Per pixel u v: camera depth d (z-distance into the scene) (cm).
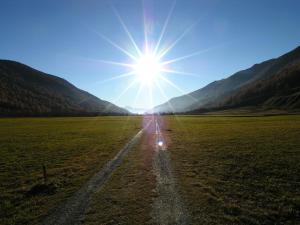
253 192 1888
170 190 1959
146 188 2019
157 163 2866
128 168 2669
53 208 1681
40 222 1500
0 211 1659
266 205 1655
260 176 2258
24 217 1565
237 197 1798
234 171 2431
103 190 1995
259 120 9962
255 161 2748
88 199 1817
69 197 1866
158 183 2136
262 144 3756
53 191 1994
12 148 4009
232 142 4100
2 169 2697
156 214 1554
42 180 2291
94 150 3759
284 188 1947
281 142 3862
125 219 1500
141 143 4434
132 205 1694
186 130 6688
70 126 8744
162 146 4041
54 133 6275
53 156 3350
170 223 1441
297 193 1841
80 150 3772
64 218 1537
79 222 1481
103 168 2698
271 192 1878
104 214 1571
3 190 2050
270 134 4909
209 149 3575
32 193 1962
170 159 3053
